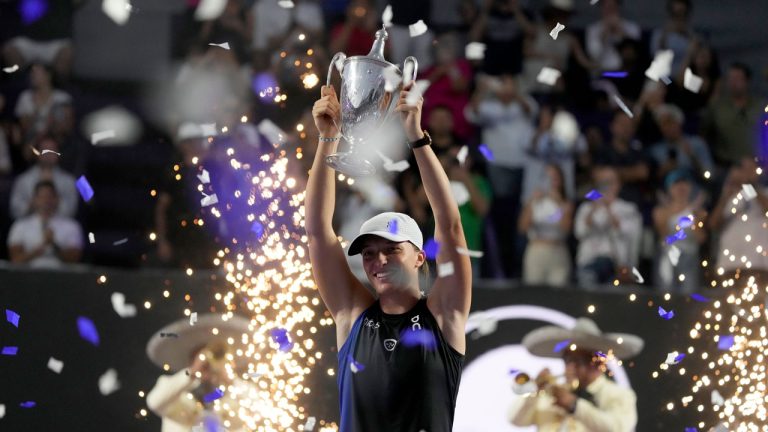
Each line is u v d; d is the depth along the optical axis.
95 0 32.56
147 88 31.70
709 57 32.06
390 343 11.95
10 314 19.98
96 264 26.97
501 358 21.77
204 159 25.64
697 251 26.47
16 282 21.67
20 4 32.03
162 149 30.19
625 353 21.73
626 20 33.50
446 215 11.94
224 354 20.28
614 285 25.50
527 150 28.53
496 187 28.38
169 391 20.31
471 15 31.77
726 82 31.42
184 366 20.92
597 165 28.73
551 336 21.41
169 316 21.59
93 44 32.41
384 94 12.02
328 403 20.44
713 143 30.88
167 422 20.41
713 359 21.86
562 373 21.48
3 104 29.66
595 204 26.98
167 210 25.66
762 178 28.42
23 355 21.47
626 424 20.58
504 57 31.62
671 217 26.94
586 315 22.20
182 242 25.42
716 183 29.55
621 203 27.09
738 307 21.97
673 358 18.98
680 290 22.62
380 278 12.23
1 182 28.47
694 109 31.67
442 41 30.08
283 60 30.03
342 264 12.66
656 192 28.50
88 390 21.36
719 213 26.92
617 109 31.05
